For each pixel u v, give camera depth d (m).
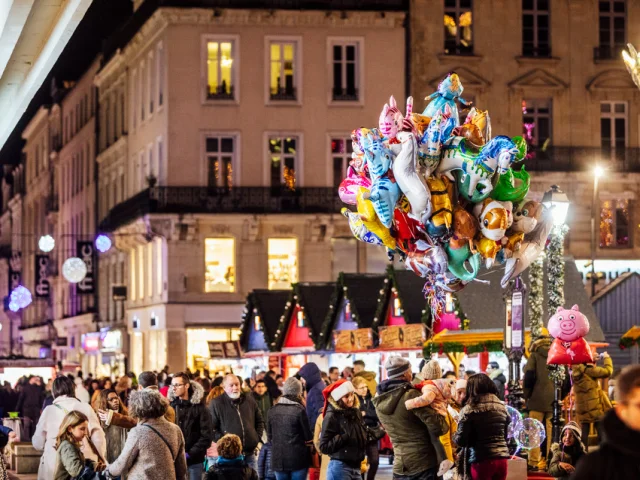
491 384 15.06
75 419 15.20
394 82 60.06
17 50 19.84
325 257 59.91
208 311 59.12
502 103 59.91
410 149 13.28
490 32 60.06
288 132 59.84
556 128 60.00
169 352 58.94
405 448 15.07
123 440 18.19
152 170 62.38
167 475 13.85
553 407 20.88
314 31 59.94
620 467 7.52
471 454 14.99
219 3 59.38
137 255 65.12
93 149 77.31
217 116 59.50
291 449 18.45
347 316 39.62
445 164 13.57
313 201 59.69
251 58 59.66
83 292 75.44
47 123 96.44
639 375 7.58
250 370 47.75
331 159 60.16
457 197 13.72
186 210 58.91
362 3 59.91
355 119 60.09
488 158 13.38
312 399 20.41
